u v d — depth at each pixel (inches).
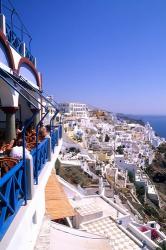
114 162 3154.5
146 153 4808.1
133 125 7219.5
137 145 4832.7
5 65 422.3
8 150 323.9
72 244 482.0
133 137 5565.9
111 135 4704.7
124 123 7396.7
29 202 286.0
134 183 3088.1
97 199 1111.6
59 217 623.2
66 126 3826.3
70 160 2117.4
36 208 337.7
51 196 684.7
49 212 626.8
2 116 600.4
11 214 240.5
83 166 2039.9
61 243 470.0
